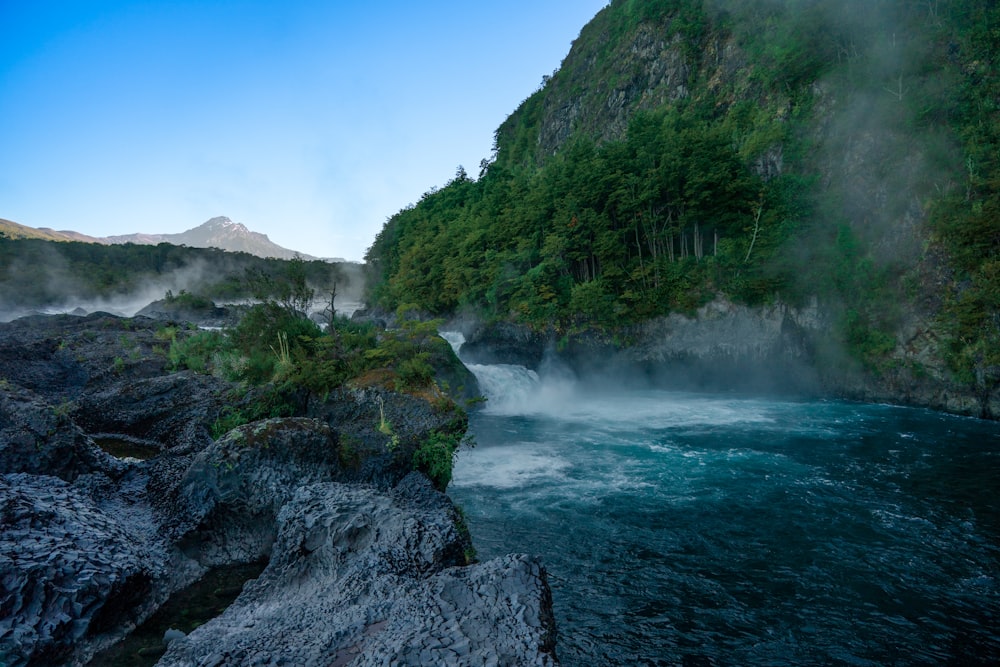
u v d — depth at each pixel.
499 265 51.59
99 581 7.64
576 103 91.44
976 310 29.33
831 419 28.83
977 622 10.10
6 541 7.61
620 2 95.12
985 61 39.16
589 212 47.25
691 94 67.88
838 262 37.31
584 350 42.22
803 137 48.72
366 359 18.53
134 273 110.81
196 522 10.63
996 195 30.94
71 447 11.45
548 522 14.92
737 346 38.78
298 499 10.39
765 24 62.97
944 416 29.09
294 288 20.94
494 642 5.88
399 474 14.13
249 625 7.20
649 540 13.76
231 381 18.59
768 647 9.41
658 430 27.06
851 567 12.28
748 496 16.95
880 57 45.69
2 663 6.16
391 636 6.02
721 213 46.03
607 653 9.21
